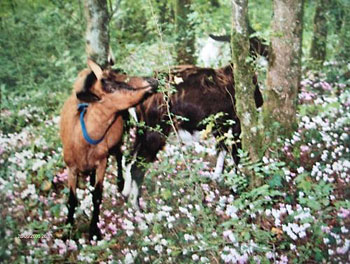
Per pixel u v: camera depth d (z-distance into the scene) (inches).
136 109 247.1
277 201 234.8
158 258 208.1
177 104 251.9
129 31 466.6
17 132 339.9
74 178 229.9
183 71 259.3
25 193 249.4
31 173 275.6
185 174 243.3
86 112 218.7
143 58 348.5
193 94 254.5
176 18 430.9
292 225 206.8
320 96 343.9
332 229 212.5
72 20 445.7
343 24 403.2
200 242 210.5
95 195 227.5
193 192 241.8
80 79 216.5
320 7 402.6
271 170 240.5
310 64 400.8
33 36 437.7
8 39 429.1
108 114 215.6
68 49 434.3
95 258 214.8
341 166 249.0
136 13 477.1
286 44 268.5
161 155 283.1
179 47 418.9
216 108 259.4
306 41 468.4
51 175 267.9
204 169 278.5
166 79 253.0
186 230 222.7
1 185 255.4
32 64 417.1
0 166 274.5
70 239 221.9
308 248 205.3
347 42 396.2
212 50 417.1
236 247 207.9
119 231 228.2
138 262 207.9
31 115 351.9
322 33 405.1
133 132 297.6
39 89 386.6
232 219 210.2
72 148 223.9
